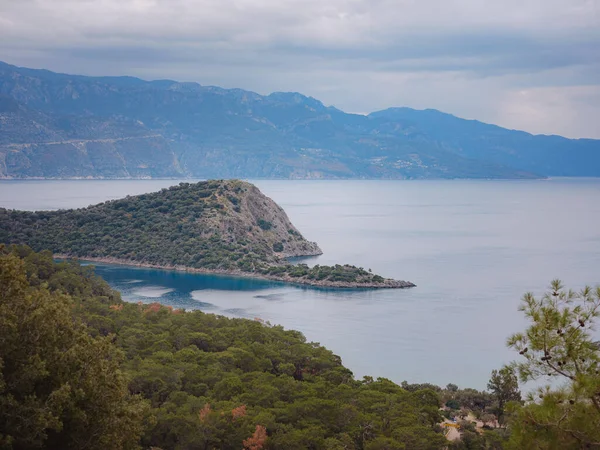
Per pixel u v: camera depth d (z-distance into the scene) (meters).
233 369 136.62
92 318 155.25
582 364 47.97
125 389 84.06
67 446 72.44
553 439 46.62
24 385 68.94
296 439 100.69
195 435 100.19
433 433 107.69
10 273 75.31
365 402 122.19
